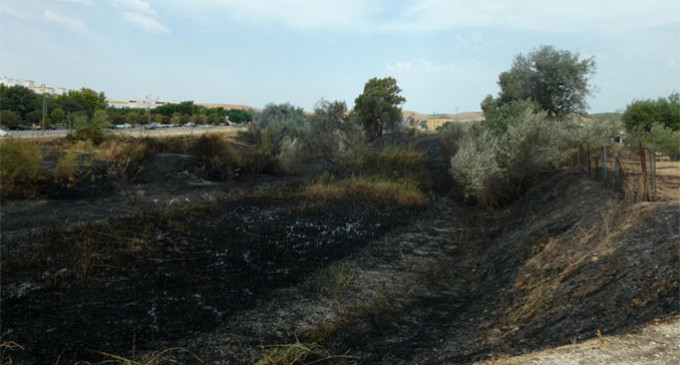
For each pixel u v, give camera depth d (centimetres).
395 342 494
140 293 629
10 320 525
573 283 509
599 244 591
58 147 1908
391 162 2253
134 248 824
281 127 2800
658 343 321
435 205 1388
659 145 1418
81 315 549
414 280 736
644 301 401
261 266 775
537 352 344
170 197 1403
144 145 1942
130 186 1500
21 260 726
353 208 1281
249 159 2070
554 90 1912
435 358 423
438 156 2638
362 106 4297
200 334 514
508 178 1312
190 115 9650
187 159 1922
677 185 798
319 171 2147
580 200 871
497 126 1641
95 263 729
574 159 1375
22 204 1188
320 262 809
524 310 495
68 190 1366
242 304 608
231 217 1129
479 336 457
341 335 519
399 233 1039
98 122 2127
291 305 609
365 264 809
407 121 4966
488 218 1172
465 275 750
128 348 471
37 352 455
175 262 770
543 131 1288
